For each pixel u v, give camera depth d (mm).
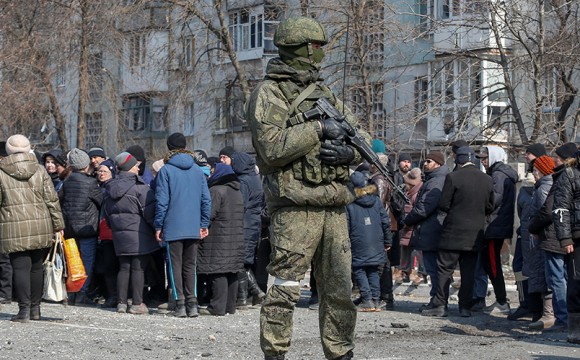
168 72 22781
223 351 5590
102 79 26219
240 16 28781
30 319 7098
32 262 7086
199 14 22016
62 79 26141
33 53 23156
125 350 5461
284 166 3797
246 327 7215
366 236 8625
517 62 15664
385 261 8820
